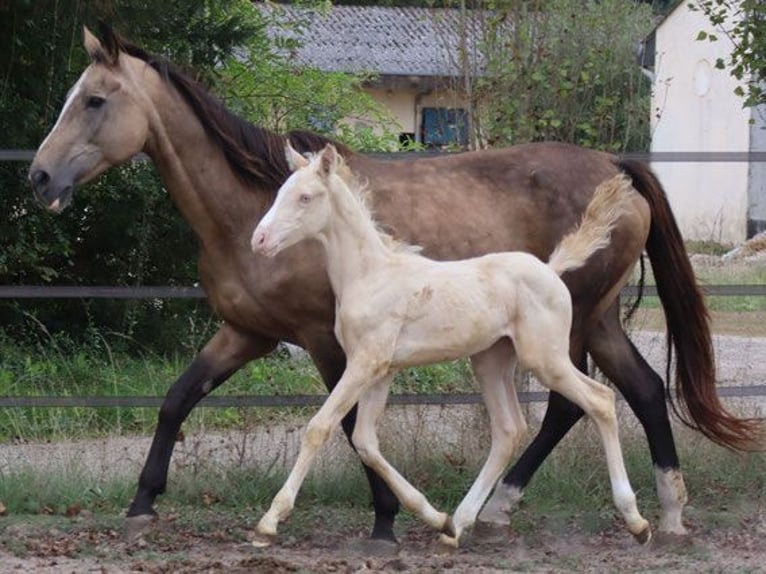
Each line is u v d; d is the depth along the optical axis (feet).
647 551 31.27
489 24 42.98
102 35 30.63
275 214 28.04
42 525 32.58
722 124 114.11
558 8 42.60
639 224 32.78
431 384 42.01
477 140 43.32
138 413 45.85
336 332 29.22
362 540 30.89
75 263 56.18
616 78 45.57
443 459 36.24
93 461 38.99
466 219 31.86
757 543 31.99
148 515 31.73
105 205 54.49
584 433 36.63
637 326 51.39
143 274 56.39
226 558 29.58
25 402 36.99
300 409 45.29
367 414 28.89
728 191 112.68
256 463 36.86
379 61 128.16
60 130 30.45
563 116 42.32
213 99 31.50
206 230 31.45
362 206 28.81
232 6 60.54
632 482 36.04
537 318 28.94
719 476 36.52
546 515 34.32
